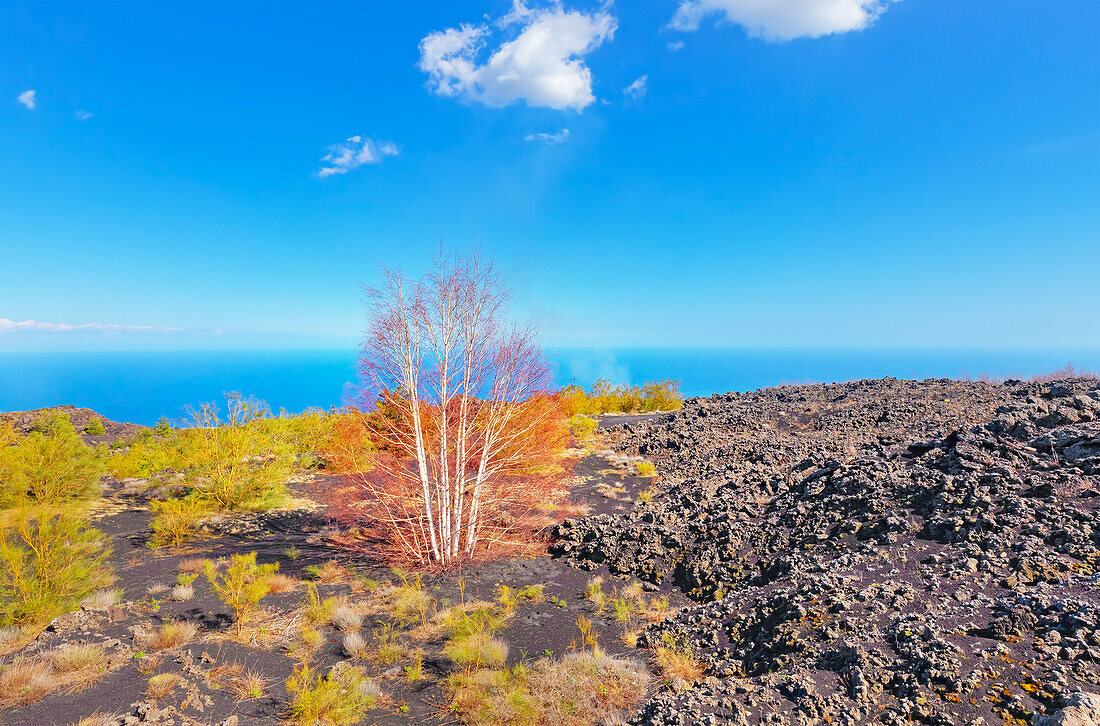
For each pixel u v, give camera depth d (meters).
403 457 11.10
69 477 12.05
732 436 17.91
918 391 20.61
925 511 8.27
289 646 6.89
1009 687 4.20
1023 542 6.60
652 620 7.86
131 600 8.17
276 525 12.99
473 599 8.66
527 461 11.68
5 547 7.26
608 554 10.08
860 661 4.96
